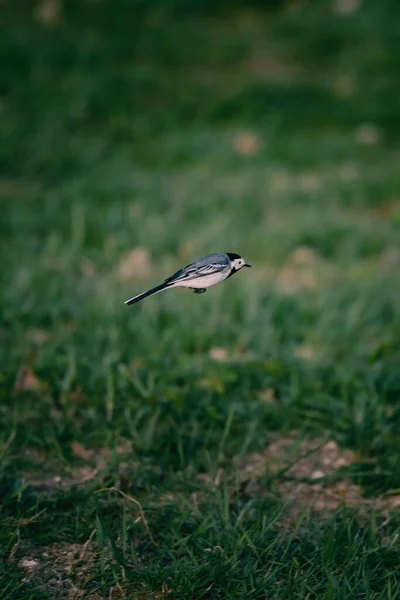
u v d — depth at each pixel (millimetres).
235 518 5938
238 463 6719
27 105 19172
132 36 23500
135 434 6844
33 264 11281
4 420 7121
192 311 9578
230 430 7062
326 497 6320
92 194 14688
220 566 5191
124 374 7578
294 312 9664
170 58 22391
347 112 19656
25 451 6812
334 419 7078
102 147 17297
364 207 14688
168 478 6348
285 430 7137
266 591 5105
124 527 5500
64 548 5629
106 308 9578
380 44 23281
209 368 7699
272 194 14867
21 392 7660
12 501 6008
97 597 5164
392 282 11039
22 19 24281
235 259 5379
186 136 18125
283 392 7555
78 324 9297
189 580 5117
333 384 7656
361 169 16594
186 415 7211
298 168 16812
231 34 23906
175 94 20125
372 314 9672
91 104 19375
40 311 9531
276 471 6598
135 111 19406
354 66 22234
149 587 5180
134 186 15148
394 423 7035
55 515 5934
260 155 17203
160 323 9305
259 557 5402
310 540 5660
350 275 11414
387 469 6480
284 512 6090
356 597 5016
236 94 20125
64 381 7578
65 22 24219
